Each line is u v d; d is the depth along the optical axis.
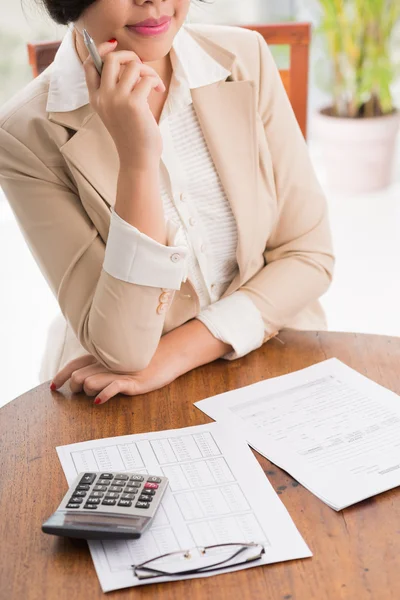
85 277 1.26
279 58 3.15
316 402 1.15
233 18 3.70
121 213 1.15
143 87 1.11
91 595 0.83
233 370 1.26
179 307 1.34
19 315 2.93
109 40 1.18
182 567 0.85
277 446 1.06
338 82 3.69
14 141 1.28
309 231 1.47
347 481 0.98
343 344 1.31
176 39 1.33
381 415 1.11
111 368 1.21
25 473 1.02
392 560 0.86
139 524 0.89
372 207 3.65
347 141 3.68
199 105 1.34
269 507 0.94
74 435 1.10
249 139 1.37
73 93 1.27
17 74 3.24
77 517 0.90
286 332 1.37
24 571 0.86
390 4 3.53
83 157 1.26
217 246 1.41
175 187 1.35
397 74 3.73
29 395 1.22
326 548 0.88
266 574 0.85
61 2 1.15
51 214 1.28
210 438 1.08
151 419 1.13
